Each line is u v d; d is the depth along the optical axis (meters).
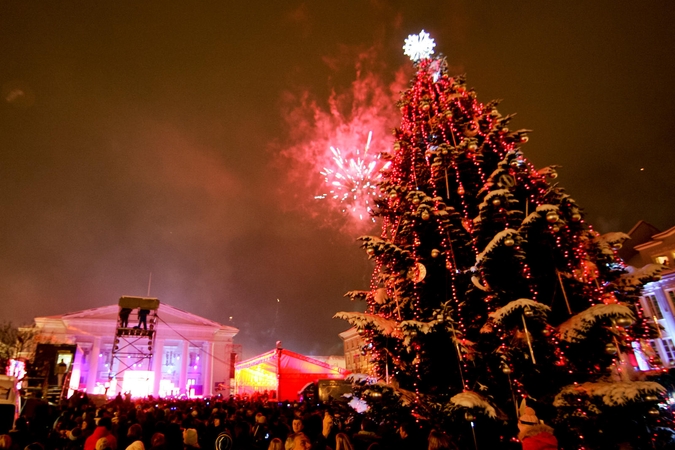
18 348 40.72
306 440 5.97
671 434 7.29
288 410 14.89
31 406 15.76
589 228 8.89
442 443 5.57
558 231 7.99
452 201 9.77
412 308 9.27
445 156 9.28
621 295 8.55
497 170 8.49
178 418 12.54
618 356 7.65
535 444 5.56
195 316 61.25
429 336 8.12
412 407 7.99
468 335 8.59
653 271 8.30
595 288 8.29
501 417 7.43
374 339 9.09
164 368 58.62
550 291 8.48
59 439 10.38
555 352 7.45
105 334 55.47
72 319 54.66
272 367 39.88
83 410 14.90
